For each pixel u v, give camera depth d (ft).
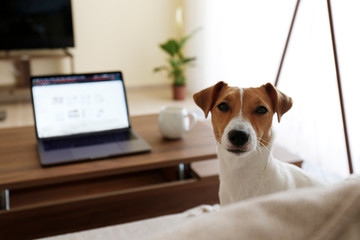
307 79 9.49
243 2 12.19
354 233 1.34
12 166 4.39
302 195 1.46
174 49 15.34
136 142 5.08
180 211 5.24
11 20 14.70
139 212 5.09
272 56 10.84
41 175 4.14
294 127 10.03
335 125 8.64
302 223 1.37
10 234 4.62
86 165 4.42
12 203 4.88
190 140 5.32
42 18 15.01
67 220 4.83
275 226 1.36
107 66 17.25
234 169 3.33
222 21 13.73
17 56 14.53
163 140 5.31
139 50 17.49
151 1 17.06
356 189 1.43
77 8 16.16
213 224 1.37
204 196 5.28
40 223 4.73
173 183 5.11
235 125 3.07
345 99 8.23
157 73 18.08
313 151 9.42
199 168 5.39
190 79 17.11
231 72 13.44
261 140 3.29
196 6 15.70
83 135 5.36
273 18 10.68
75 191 5.22
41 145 4.96
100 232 3.61
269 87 3.40
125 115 5.65
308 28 9.34
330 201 1.40
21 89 14.85
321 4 8.79
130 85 17.80
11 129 5.86
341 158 8.55
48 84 5.30
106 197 4.89
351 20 7.92
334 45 5.54
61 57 14.97
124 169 4.41
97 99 5.52
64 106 5.34
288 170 3.55
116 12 16.74
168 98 16.31
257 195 3.32
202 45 15.53
